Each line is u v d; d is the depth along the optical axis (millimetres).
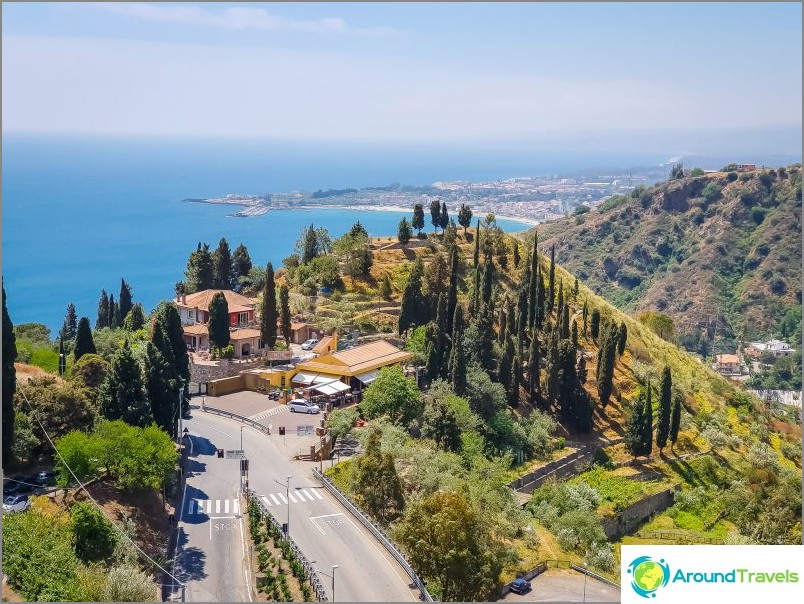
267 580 79625
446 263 179875
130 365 106688
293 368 149625
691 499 136375
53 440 97562
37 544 74188
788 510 125750
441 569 82625
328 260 190500
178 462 108938
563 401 153250
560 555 106000
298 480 108500
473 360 149625
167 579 81875
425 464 110688
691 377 191000
